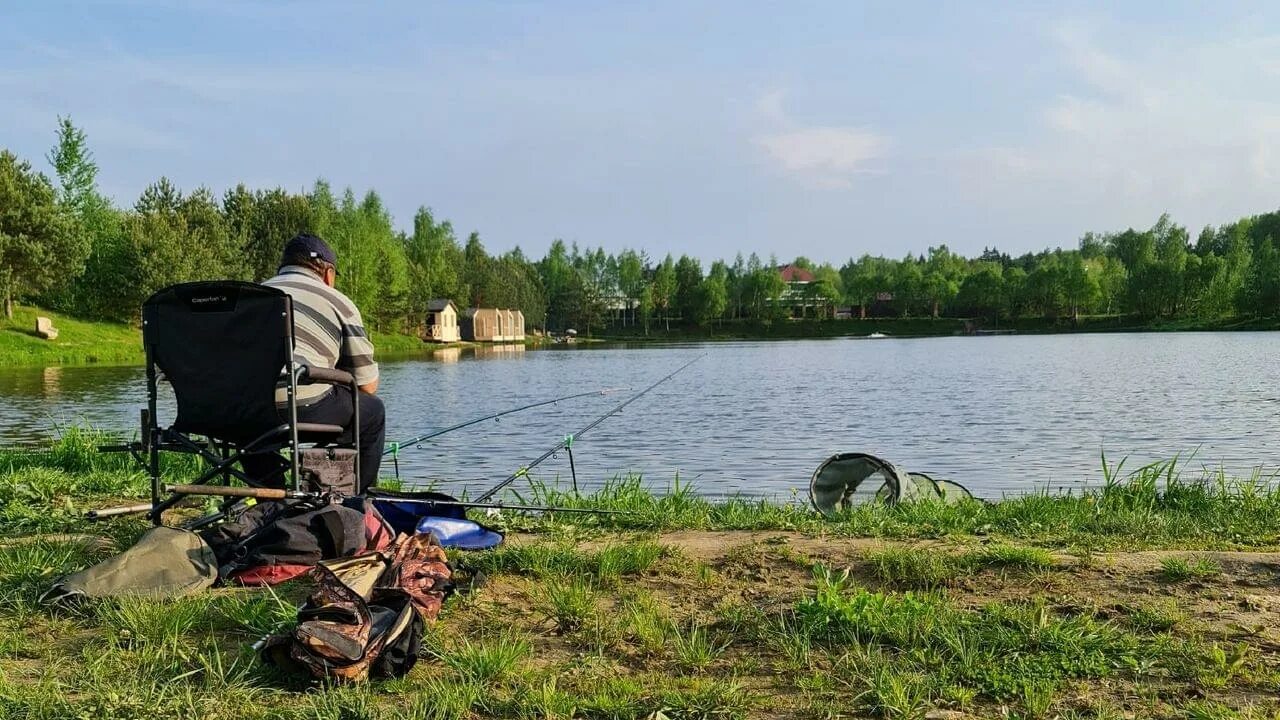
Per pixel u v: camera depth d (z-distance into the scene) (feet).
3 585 14.32
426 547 14.47
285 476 16.47
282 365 15.40
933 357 174.50
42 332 158.51
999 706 10.86
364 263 257.96
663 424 61.93
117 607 13.39
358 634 11.31
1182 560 15.70
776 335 435.94
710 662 12.14
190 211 224.74
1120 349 194.29
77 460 30.50
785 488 37.35
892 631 12.61
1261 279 358.02
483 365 165.68
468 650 11.85
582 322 458.91
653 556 16.20
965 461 45.19
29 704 10.24
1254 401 75.66
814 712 10.69
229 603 13.35
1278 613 13.44
